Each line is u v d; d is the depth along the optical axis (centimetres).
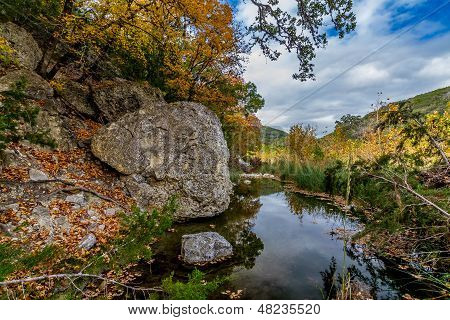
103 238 491
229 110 1478
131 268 435
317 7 742
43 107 712
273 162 2005
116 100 941
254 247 550
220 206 775
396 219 438
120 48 941
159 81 1155
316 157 1378
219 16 909
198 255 475
